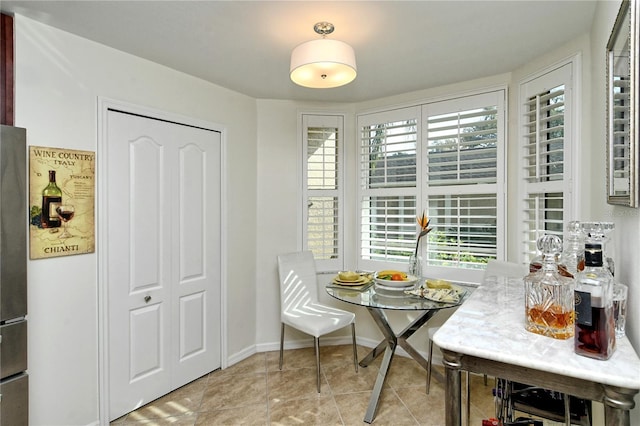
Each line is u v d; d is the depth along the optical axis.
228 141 2.92
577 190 2.00
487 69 2.53
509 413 1.40
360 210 3.33
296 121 3.29
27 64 1.79
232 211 2.96
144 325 2.34
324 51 1.68
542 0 1.65
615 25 1.16
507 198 2.62
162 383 2.44
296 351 3.22
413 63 2.41
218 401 2.39
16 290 1.59
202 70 2.52
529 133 2.42
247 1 1.66
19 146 1.60
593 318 0.89
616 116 1.20
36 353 1.82
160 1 1.66
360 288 2.47
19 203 1.60
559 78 2.13
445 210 2.89
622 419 0.81
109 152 2.14
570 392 0.87
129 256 2.25
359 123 3.33
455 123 2.83
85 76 2.02
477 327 1.12
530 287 1.08
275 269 3.25
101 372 2.09
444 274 2.86
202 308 2.73
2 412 1.56
